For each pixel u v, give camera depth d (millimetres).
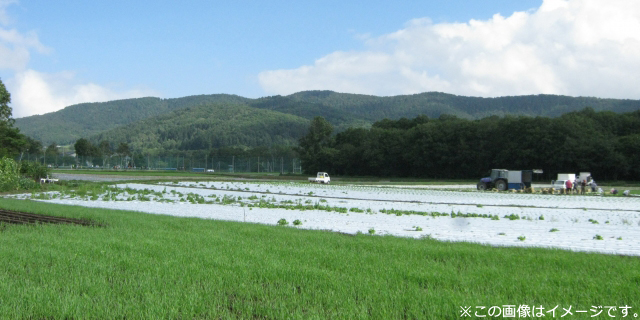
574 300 7238
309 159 104875
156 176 74438
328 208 26016
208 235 13406
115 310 6543
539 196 41812
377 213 24297
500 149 82188
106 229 14422
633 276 8711
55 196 32375
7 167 39188
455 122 90312
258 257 10070
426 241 13367
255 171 114750
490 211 26766
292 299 7098
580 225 19672
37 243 11453
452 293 7383
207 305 6828
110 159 129625
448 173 88938
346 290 7539
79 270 8602
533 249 12086
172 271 8648
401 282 8141
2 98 64562
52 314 6477
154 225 15688
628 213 26359
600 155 71750
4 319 6258
